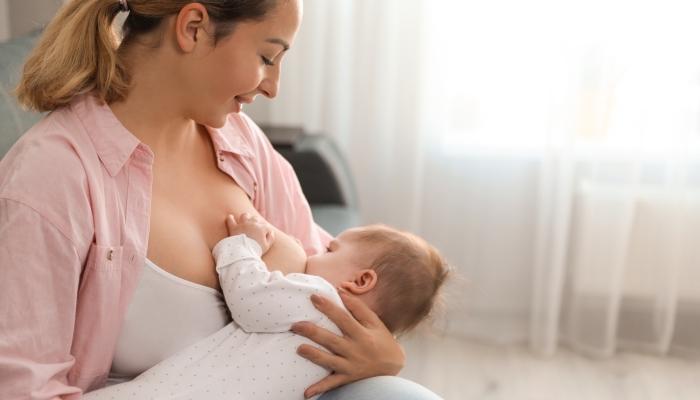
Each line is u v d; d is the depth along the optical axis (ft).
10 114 4.59
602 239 8.55
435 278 4.42
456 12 8.43
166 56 3.40
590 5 8.02
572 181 8.46
